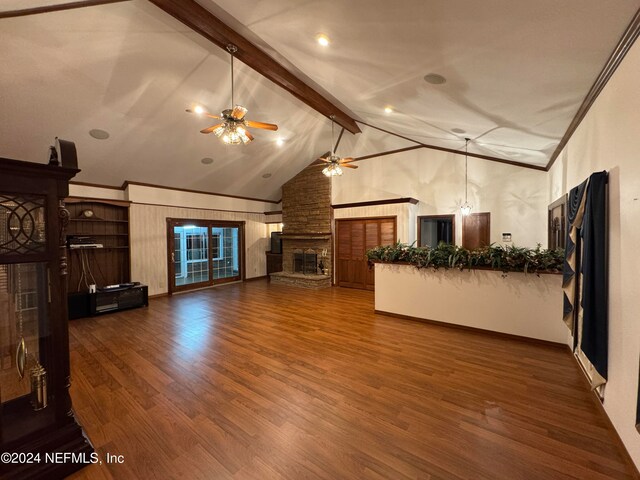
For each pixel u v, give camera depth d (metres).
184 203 7.23
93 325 4.57
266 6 2.52
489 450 1.89
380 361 3.20
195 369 3.05
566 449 1.90
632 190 1.80
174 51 3.65
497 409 2.33
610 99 2.17
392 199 6.75
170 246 6.94
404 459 1.82
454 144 5.75
